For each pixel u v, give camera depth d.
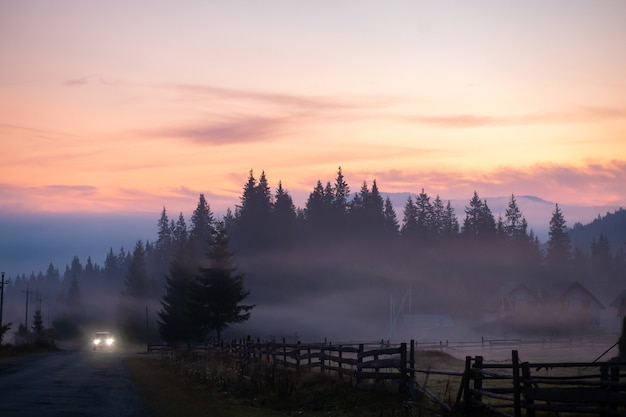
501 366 16.08
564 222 161.75
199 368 31.47
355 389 22.05
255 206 128.88
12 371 34.44
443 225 161.50
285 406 20.22
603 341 70.75
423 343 73.44
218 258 77.12
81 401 20.19
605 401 12.45
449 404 17.25
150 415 17.12
